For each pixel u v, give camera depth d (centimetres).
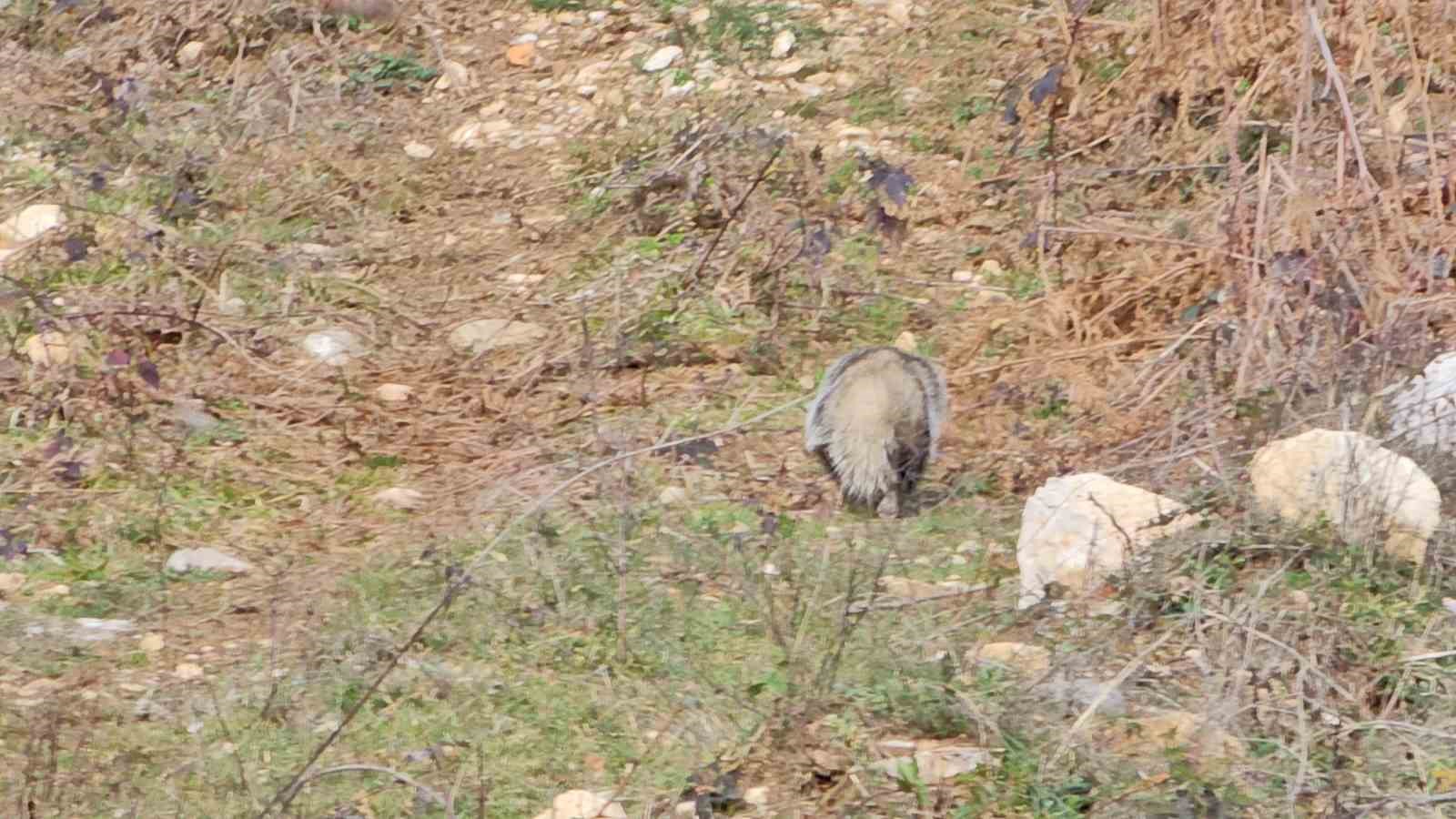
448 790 851
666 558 1084
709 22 1944
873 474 1154
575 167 1730
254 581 1088
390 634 1002
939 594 1036
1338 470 1059
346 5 1969
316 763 884
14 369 1336
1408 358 1193
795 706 910
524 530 1112
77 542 1130
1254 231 1327
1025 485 1187
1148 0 1686
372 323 1454
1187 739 880
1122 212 1519
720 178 1611
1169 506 1070
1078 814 831
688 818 838
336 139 1781
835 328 1427
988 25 1884
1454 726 874
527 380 1360
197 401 1311
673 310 1462
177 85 1858
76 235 1520
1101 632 973
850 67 1858
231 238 1573
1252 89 1461
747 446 1257
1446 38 1523
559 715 929
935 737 901
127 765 875
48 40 1938
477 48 1956
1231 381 1245
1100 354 1320
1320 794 830
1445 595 1006
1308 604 969
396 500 1188
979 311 1444
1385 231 1348
